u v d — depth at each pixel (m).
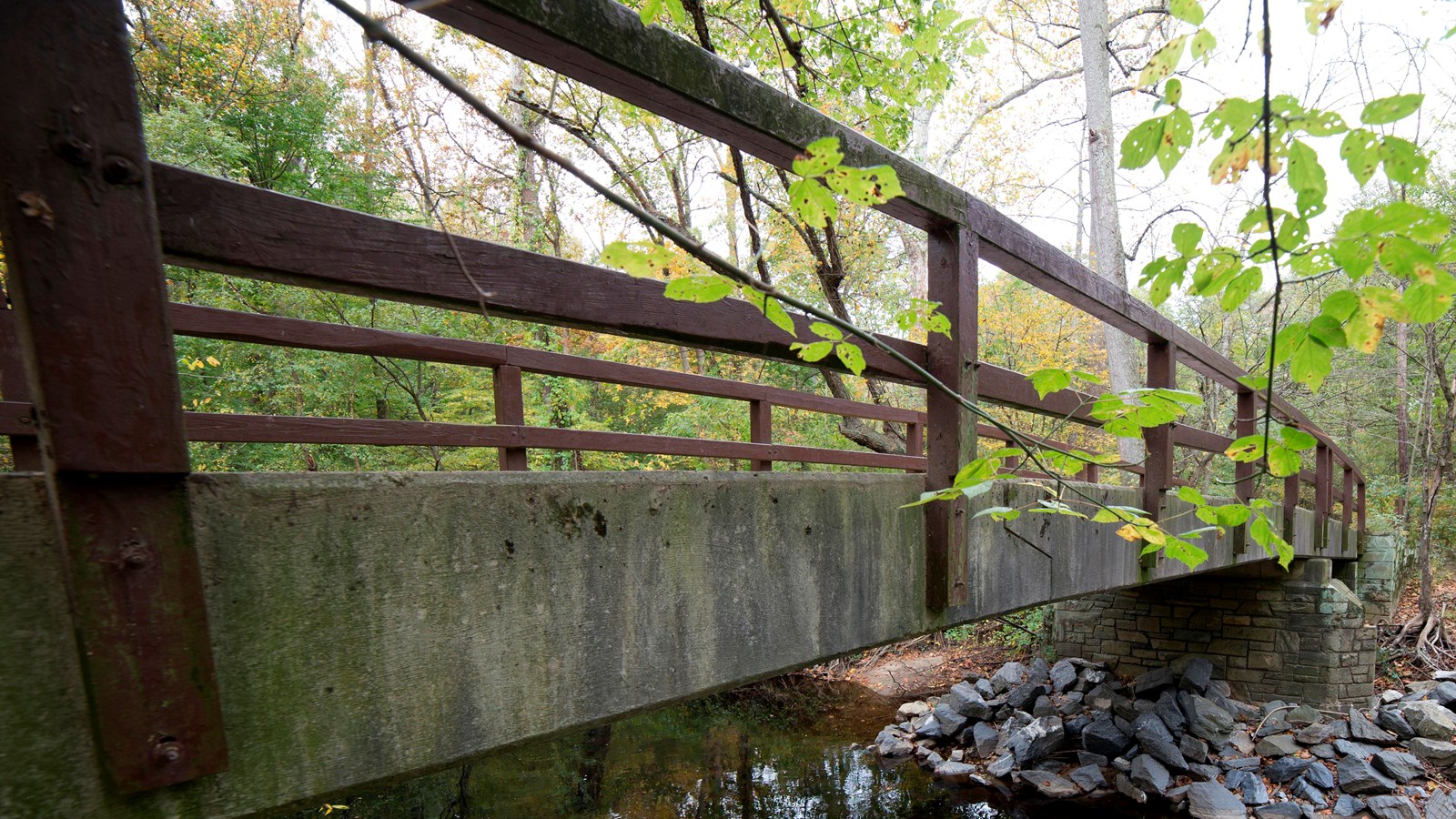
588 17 0.98
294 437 2.81
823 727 7.46
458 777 5.96
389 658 0.93
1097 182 7.50
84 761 0.69
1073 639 7.84
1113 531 2.93
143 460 0.68
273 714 0.83
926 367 1.79
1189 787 5.58
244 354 6.67
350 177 7.55
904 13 3.29
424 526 0.97
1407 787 5.21
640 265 0.69
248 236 0.80
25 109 0.61
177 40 6.72
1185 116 0.76
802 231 3.01
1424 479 9.66
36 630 0.67
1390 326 9.73
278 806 0.83
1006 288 12.61
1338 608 6.28
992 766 6.36
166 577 0.71
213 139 6.23
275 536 0.83
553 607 1.12
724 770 6.37
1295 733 6.04
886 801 5.85
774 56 3.46
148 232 0.68
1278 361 0.85
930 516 1.86
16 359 2.28
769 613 1.47
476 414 8.04
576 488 1.15
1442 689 6.52
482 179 7.27
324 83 7.75
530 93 6.10
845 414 5.00
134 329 0.67
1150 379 2.89
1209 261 0.85
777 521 1.49
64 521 0.64
